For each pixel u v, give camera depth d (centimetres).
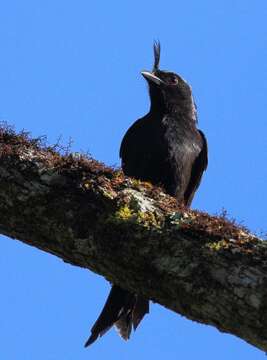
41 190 706
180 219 671
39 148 747
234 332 616
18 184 710
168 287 646
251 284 607
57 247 703
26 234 711
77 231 688
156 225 671
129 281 675
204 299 623
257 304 598
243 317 604
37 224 702
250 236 650
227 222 667
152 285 658
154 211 688
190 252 644
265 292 601
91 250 684
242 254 629
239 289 608
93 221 687
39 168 720
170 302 654
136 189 724
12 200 706
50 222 697
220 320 619
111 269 681
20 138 749
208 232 654
